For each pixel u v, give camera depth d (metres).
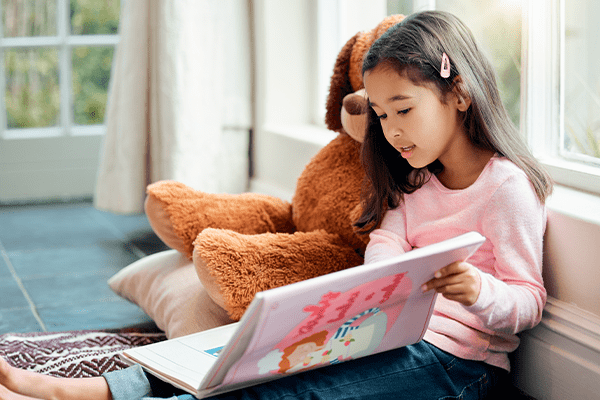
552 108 1.35
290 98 2.34
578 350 1.10
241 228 1.42
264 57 2.30
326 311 0.91
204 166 2.29
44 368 1.29
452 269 0.95
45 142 2.88
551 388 1.16
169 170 2.23
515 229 1.05
